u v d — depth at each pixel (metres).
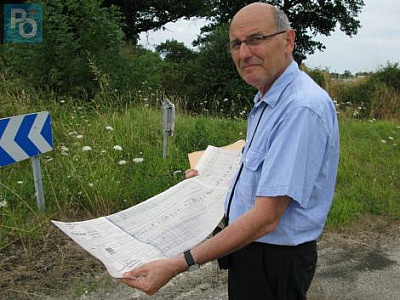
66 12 8.58
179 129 6.73
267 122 1.65
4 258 3.45
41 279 3.22
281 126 1.59
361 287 3.48
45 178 4.71
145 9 20.23
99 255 1.57
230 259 1.90
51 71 7.82
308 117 1.55
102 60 8.35
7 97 6.57
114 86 8.18
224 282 3.37
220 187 2.29
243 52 1.68
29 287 3.12
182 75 14.62
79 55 8.37
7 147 3.81
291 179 1.52
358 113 12.01
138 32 21.50
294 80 1.66
